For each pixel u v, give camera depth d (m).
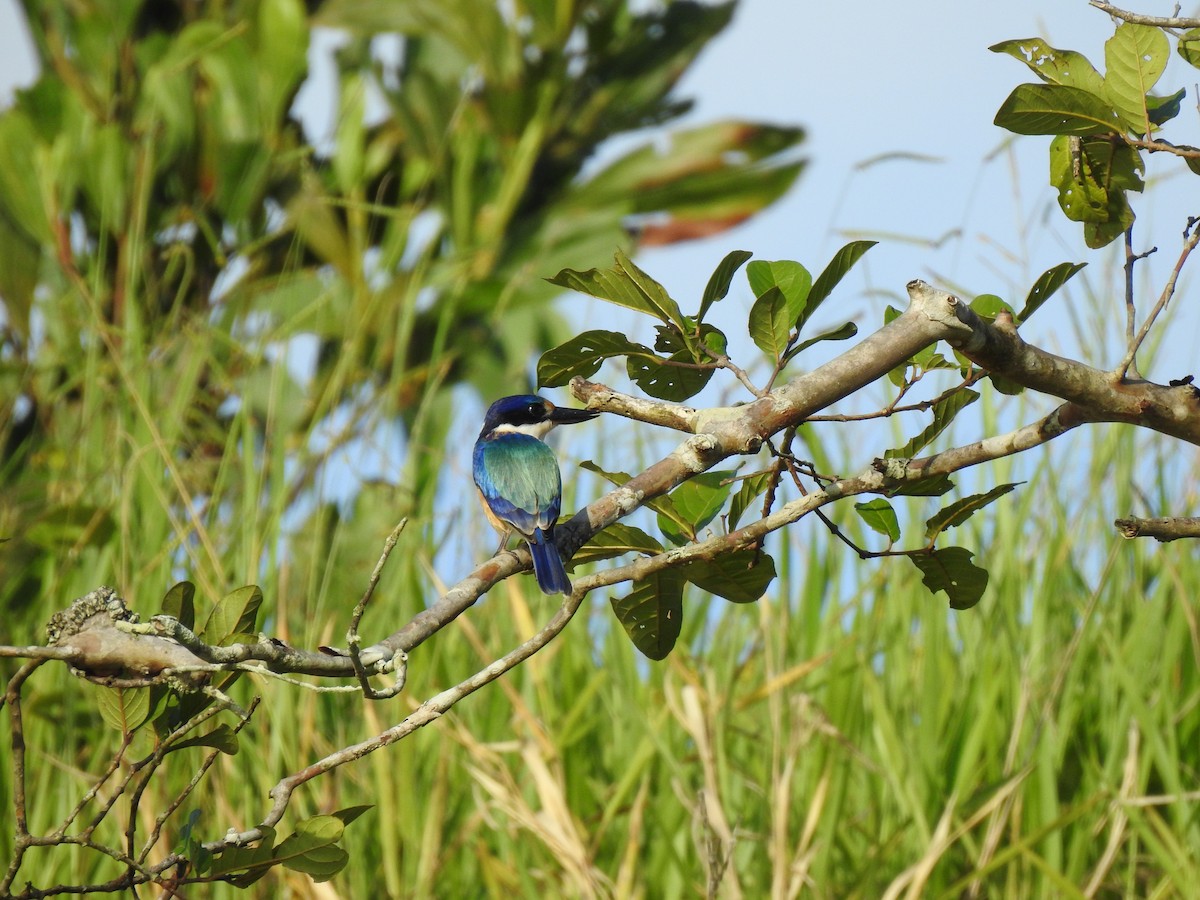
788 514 6.53
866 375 6.29
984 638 11.88
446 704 5.52
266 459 12.14
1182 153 6.12
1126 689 11.01
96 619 4.98
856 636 11.95
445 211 16.81
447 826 11.89
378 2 17.25
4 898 4.97
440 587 12.00
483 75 17.06
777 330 6.52
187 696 5.37
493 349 16.19
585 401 7.02
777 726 11.09
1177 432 6.48
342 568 12.50
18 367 15.41
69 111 16.08
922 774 11.32
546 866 11.56
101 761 11.62
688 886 11.16
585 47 17.67
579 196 17.23
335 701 12.01
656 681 12.63
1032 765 10.72
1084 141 6.46
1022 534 12.23
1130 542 12.30
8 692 4.94
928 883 11.14
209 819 11.01
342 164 16.17
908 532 12.11
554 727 12.09
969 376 6.71
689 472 6.52
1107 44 6.15
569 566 6.92
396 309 15.54
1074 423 6.55
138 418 13.40
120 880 5.12
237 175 16.08
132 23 17.12
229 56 16.45
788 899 10.55
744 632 12.55
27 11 16.98
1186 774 11.50
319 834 5.28
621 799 11.36
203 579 11.07
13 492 13.74
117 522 12.21
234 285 15.33
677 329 6.58
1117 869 11.70
